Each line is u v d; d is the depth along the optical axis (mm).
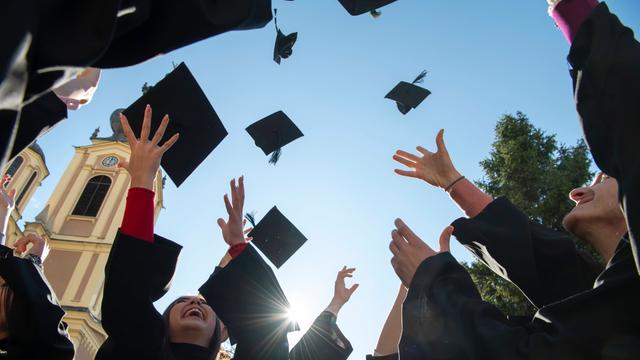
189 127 2641
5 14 875
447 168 2312
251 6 1405
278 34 2910
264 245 3680
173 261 1980
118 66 1311
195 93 2652
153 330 1930
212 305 2088
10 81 876
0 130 895
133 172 2033
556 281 1987
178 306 2789
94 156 35656
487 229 2014
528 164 11852
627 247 1356
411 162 2406
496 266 2008
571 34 1661
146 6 1247
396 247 1784
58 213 32531
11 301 2191
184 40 1322
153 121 2623
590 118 1321
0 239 2684
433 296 1518
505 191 11906
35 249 2955
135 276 1884
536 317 1438
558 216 10969
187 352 2590
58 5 1036
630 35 1417
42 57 997
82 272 30297
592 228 1729
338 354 2758
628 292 1263
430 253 1713
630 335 1214
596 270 2055
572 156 12273
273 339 2084
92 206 33250
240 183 2395
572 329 1279
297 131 3559
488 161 13133
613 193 1688
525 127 12914
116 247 1898
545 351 1261
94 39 1044
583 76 1380
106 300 1866
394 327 2895
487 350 1319
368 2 2096
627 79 1282
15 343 2125
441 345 1412
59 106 1428
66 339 2297
